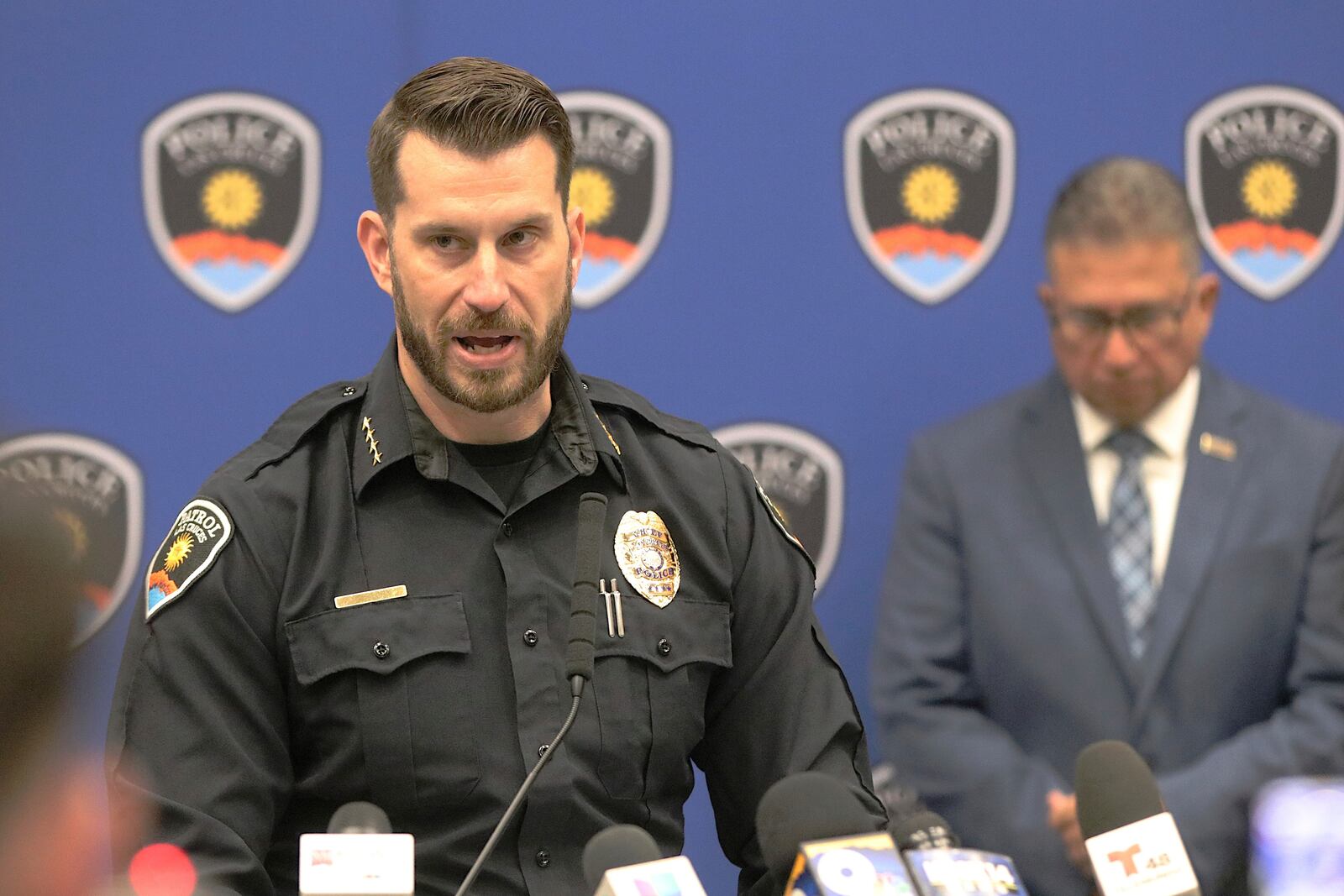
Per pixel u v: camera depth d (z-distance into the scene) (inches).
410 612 295.9
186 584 287.7
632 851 220.7
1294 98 503.2
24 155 477.4
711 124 494.6
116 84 481.7
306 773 294.7
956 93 497.7
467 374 292.4
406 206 293.3
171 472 475.8
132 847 270.2
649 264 491.5
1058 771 441.7
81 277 476.7
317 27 488.7
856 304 494.6
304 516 300.0
